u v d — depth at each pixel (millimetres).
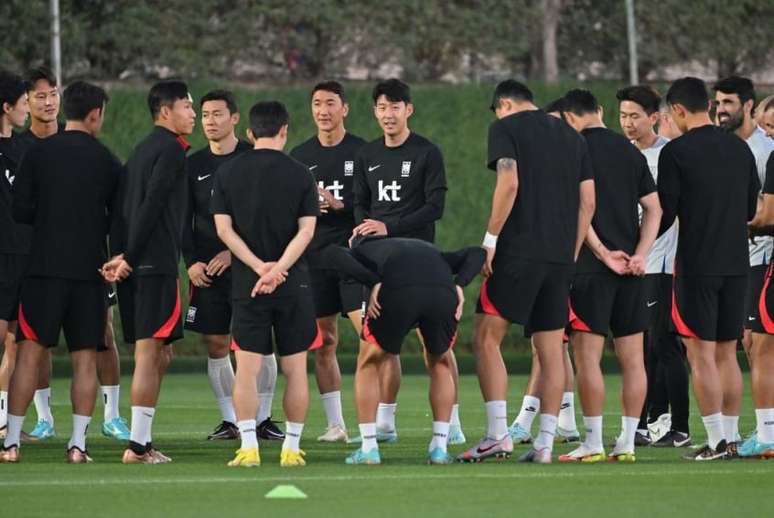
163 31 66625
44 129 32969
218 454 30875
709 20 72688
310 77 69062
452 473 26359
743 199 29141
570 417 33719
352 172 34812
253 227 27656
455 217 64375
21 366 28828
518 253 27938
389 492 23781
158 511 21859
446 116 64812
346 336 63469
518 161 28047
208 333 34406
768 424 29250
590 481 25156
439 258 27719
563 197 28141
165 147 28078
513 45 70625
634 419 28812
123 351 61656
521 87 28688
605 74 73188
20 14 63750
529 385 33562
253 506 22328
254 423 28141
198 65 66688
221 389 34625
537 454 28422
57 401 46812
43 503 22656
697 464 27891
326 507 22219
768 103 30469
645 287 28812
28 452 31281
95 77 66312
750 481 25172
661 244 33344
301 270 28047
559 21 72812
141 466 28016
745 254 29172
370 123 63938
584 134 29094
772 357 29047
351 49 69375
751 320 29250
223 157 34219
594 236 28281
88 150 28766
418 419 40219
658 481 25141
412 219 32406
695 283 28906
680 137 29219
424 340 27922
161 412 43000
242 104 62375
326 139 35094
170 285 28422
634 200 28781
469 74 71375
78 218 28562
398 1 69375
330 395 34406
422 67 70750
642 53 72688
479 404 45125
